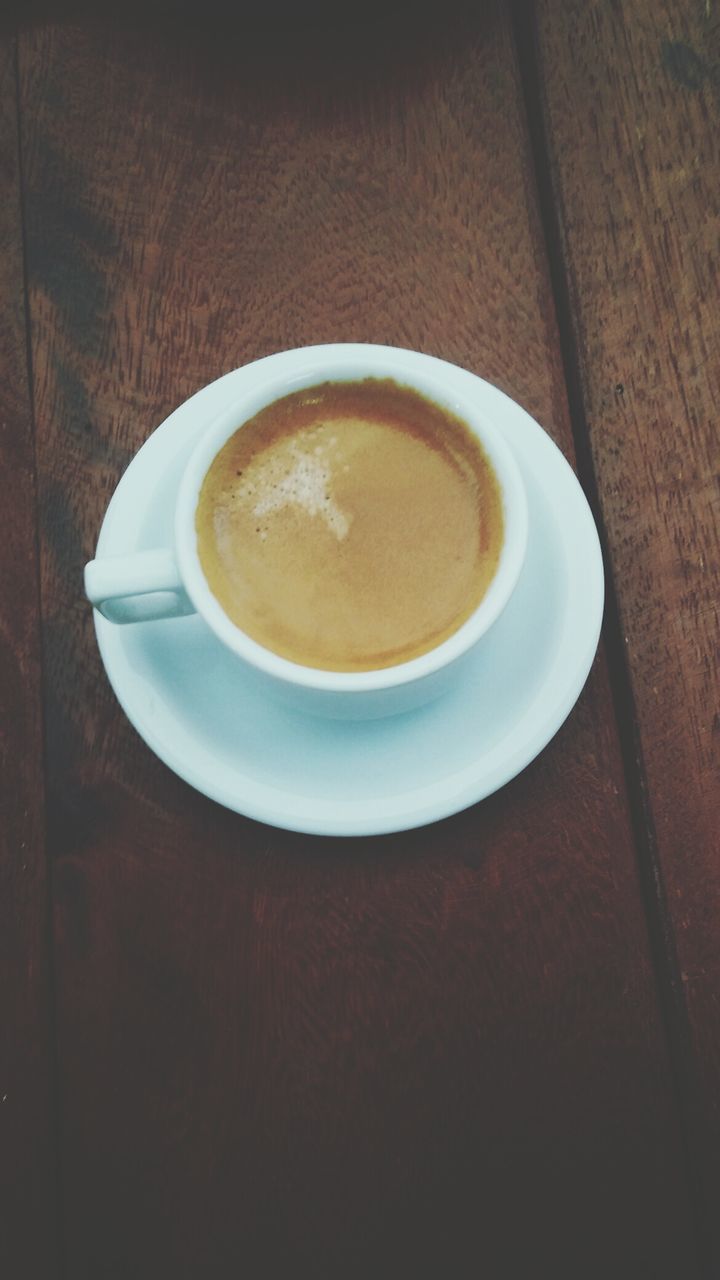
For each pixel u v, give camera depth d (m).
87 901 0.29
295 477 0.28
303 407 0.28
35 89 0.32
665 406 0.30
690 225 0.31
